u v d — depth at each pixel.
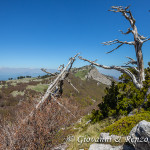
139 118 4.25
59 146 4.67
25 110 6.26
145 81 7.60
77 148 4.30
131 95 7.63
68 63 9.93
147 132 2.64
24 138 3.96
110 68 9.45
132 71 10.19
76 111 9.23
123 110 7.03
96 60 9.80
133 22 8.75
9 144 3.78
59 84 10.20
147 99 5.79
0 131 4.14
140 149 2.80
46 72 10.48
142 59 8.35
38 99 7.93
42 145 3.93
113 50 9.84
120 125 4.25
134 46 8.84
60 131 5.20
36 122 4.31
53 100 7.60
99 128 6.05
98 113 7.62
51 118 4.77
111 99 7.89
